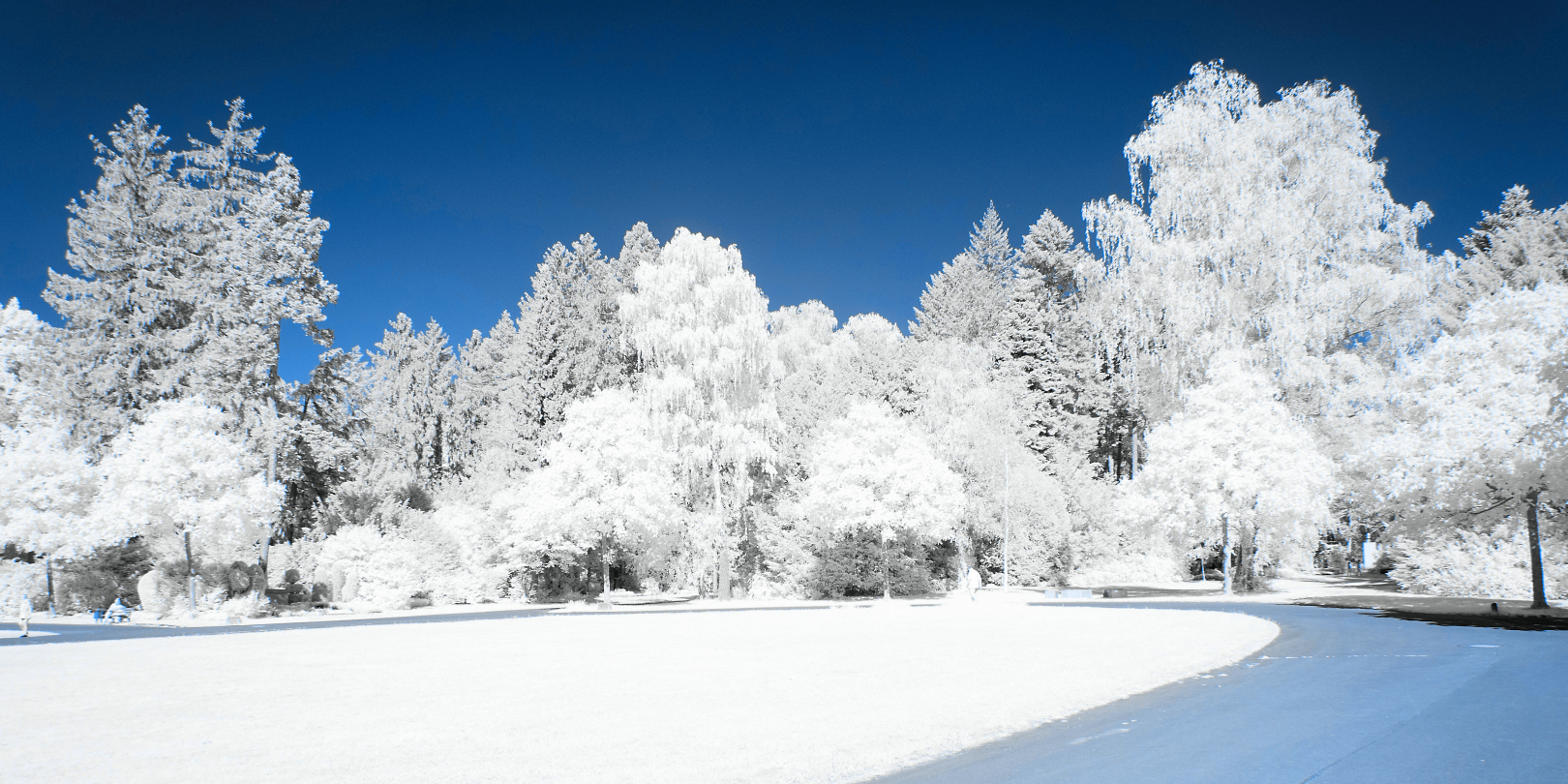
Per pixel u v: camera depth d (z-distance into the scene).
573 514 34.56
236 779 6.48
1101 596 35.44
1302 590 38.50
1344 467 29.55
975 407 44.19
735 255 39.50
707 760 6.91
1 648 18.30
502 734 8.00
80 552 31.31
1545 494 24.09
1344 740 7.67
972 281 72.12
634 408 37.59
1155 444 38.50
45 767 6.94
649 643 17.27
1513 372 24.19
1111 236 41.56
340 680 11.92
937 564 45.12
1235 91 40.44
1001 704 9.33
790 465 45.22
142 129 44.50
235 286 41.94
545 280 62.16
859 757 7.02
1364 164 37.12
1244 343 39.56
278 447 39.81
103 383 40.41
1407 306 37.31
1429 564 33.91
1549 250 49.66
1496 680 11.14
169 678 12.50
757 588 42.09
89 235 43.06
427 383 76.50
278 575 38.41
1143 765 6.85
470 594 39.09
